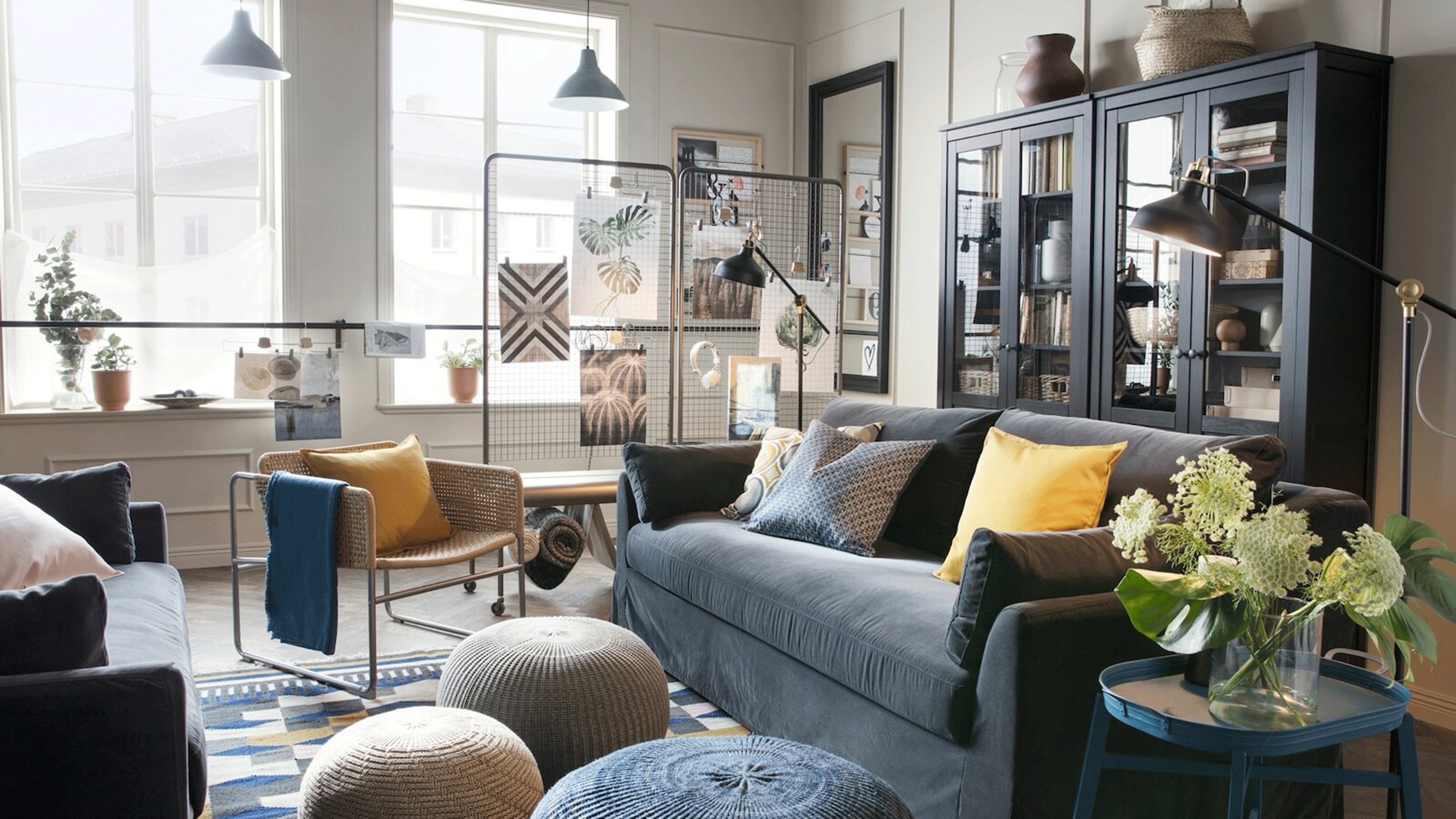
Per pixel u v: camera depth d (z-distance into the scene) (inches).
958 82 190.4
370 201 196.4
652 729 94.8
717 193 188.4
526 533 160.6
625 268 174.9
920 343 200.7
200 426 187.5
